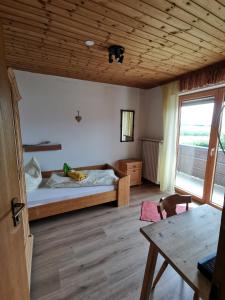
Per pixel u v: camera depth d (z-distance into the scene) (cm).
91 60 246
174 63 252
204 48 203
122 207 296
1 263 81
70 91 335
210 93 281
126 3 130
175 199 159
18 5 133
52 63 258
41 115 316
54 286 150
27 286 117
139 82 361
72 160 356
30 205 230
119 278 159
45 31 170
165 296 143
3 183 86
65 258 182
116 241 210
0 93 87
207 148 299
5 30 168
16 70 287
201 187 319
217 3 128
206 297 72
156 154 381
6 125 94
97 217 264
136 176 392
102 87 365
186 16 144
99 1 128
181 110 341
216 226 122
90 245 202
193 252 97
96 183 285
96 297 141
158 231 116
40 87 309
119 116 395
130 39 185
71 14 144
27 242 170
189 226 122
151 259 118
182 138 348
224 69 238
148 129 423
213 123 279
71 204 257
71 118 343
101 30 168
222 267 43
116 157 407
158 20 151
